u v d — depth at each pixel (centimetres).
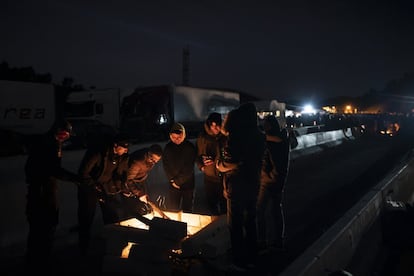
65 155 762
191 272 427
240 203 471
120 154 538
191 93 2661
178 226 436
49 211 476
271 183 546
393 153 1908
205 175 615
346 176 1255
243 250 476
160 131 2508
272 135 536
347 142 2667
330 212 784
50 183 476
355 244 504
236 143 468
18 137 2086
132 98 2550
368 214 569
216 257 456
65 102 2695
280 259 521
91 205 531
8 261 521
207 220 527
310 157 1838
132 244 453
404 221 590
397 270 531
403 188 856
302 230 661
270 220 727
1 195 570
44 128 2305
